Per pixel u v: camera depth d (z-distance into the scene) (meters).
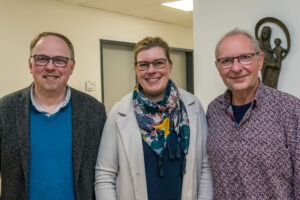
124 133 1.41
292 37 2.53
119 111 1.45
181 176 1.40
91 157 1.46
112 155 1.43
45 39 1.41
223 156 1.33
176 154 1.38
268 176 1.23
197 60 3.04
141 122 1.41
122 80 5.19
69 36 4.25
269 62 2.59
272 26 2.62
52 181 1.36
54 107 1.46
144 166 1.37
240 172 1.28
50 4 4.02
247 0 2.72
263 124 1.26
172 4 4.50
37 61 1.39
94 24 4.57
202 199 1.41
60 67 1.40
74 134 1.42
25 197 1.34
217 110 1.45
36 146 1.37
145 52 1.37
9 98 1.42
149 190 1.37
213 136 1.40
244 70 1.30
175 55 6.31
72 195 1.40
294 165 1.21
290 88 2.56
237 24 2.79
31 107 1.42
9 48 3.63
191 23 6.00
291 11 2.52
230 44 1.31
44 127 1.40
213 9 2.91
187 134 1.40
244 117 1.30
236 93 1.36
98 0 4.14
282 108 1.25
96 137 1.49
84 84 4.44
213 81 2.93
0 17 3.54
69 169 1.40
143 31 5.39
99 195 1.41
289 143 1.22
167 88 1.47
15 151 1.34
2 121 1.35
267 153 1.23
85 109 1.48
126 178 1.39
